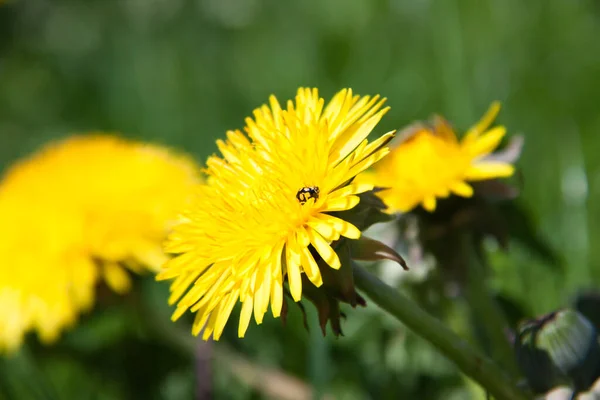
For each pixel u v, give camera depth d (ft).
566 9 1.82
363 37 1.96
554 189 1.43
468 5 1.81
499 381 1.00
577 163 1.35
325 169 0.94
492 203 1.10
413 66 1.85
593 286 1.24
